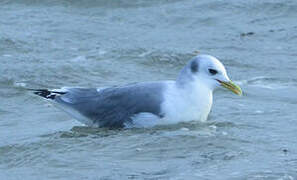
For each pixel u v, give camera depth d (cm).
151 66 1867
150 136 1253
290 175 1020
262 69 1806
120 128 1347
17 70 1762
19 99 1572
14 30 2192
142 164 1103
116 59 1911
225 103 1527
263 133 1275
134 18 2348
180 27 2253
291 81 1697
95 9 2450
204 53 1948
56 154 1167
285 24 2223
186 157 1131
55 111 1490
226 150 1164
